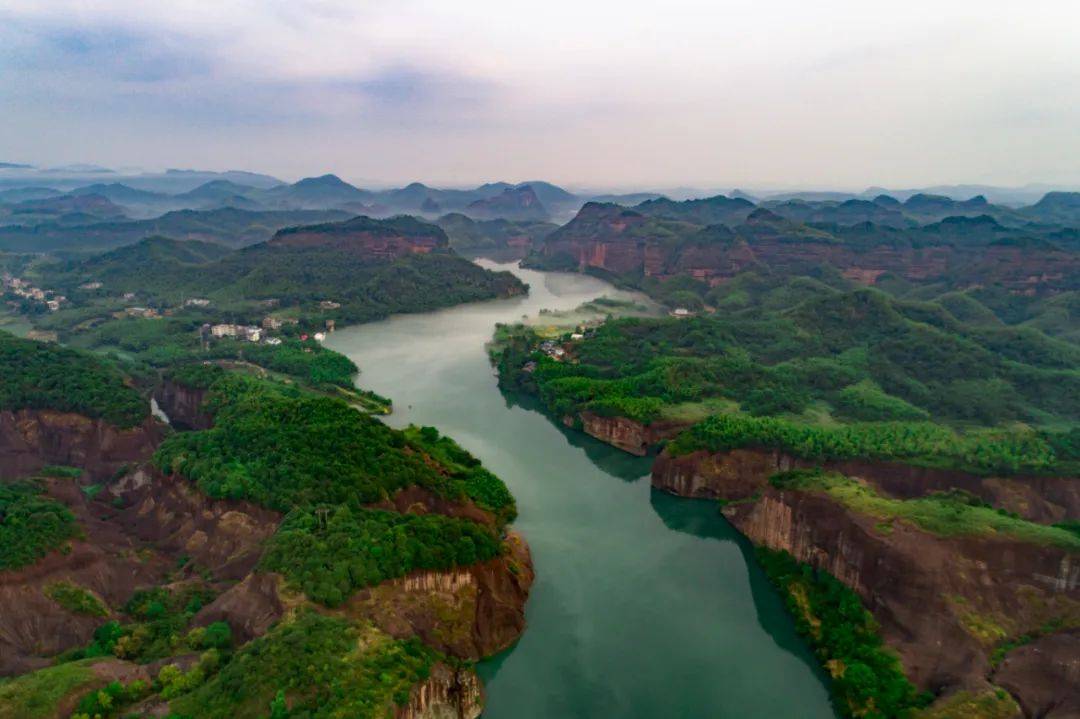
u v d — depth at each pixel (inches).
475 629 3983.8
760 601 4726.9
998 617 3836.1
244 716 2834.6
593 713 3627.0
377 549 3846.0
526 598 4559.5
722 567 5137.8
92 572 3978.8
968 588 3939.5
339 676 3053.6
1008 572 3993.6
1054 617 3816.4
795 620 4446.4
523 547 5078.7
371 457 4936.0
